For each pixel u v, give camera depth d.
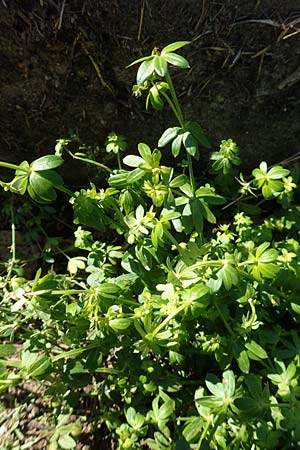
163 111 2.55
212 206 2.73
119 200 2.07
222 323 2.02
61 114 2.58
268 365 2.02
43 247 2.81
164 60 1.61
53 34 2.25
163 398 1.87
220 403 1.65
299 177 2.75
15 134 2.70
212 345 1.94
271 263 1.80
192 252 1.91
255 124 2.62
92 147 2.74
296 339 1.97
